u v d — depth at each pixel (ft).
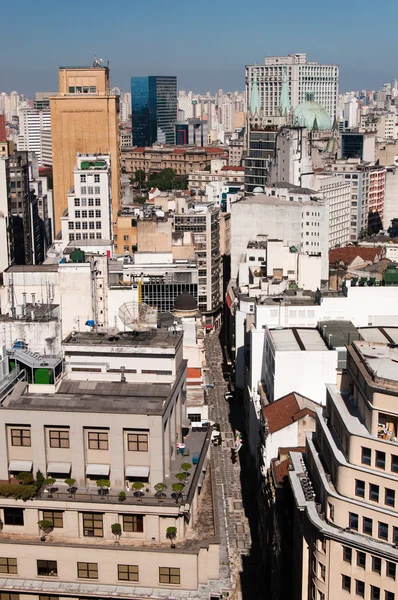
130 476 285.23
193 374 476.54
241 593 415.44
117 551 273.13
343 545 288.10
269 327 574.97
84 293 572.92
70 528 279.28
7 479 288.51
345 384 330.54
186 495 283.38
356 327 530.27
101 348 341.62
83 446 284.82
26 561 277.85
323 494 304.71
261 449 486.79
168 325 442.50
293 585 351.05
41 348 477.77
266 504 435.53
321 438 331.16
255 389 572.10
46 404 293.02
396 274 591.78
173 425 314.96
